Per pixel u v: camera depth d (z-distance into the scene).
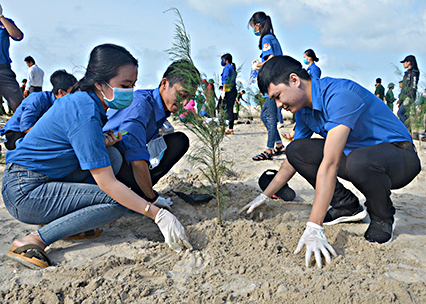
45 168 2.13
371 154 2.30
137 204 2.12
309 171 2.63
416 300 1.77
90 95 2.11
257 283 1.90
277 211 2.97
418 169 2.51
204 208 3.01
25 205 2.12
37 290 1.77
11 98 5.43
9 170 2.17
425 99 5.71
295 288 1.82
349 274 1.96
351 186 3.88
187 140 3.26
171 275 1.99
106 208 2.13
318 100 2.26
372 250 2.22
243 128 10.12
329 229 2.53
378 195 2.33
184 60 2.41
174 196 3.29
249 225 2.49
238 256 2.18
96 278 1.90
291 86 2.26
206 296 1.77
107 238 2.41
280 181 2.82
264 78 2.31
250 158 5.44
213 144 2.48
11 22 5.16
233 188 3.47
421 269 2.08
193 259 2.14
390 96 9.84
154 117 2.73
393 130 2.43
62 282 1.86
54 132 2.06
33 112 3.59
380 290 1.82
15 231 2.51
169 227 2.16
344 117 2.16
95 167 2.00
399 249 2.31
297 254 2.20
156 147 3.08
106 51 2.05
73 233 2.14
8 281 1.86
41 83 8.77
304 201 3.38
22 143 2.15
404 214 3.04
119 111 2.62
